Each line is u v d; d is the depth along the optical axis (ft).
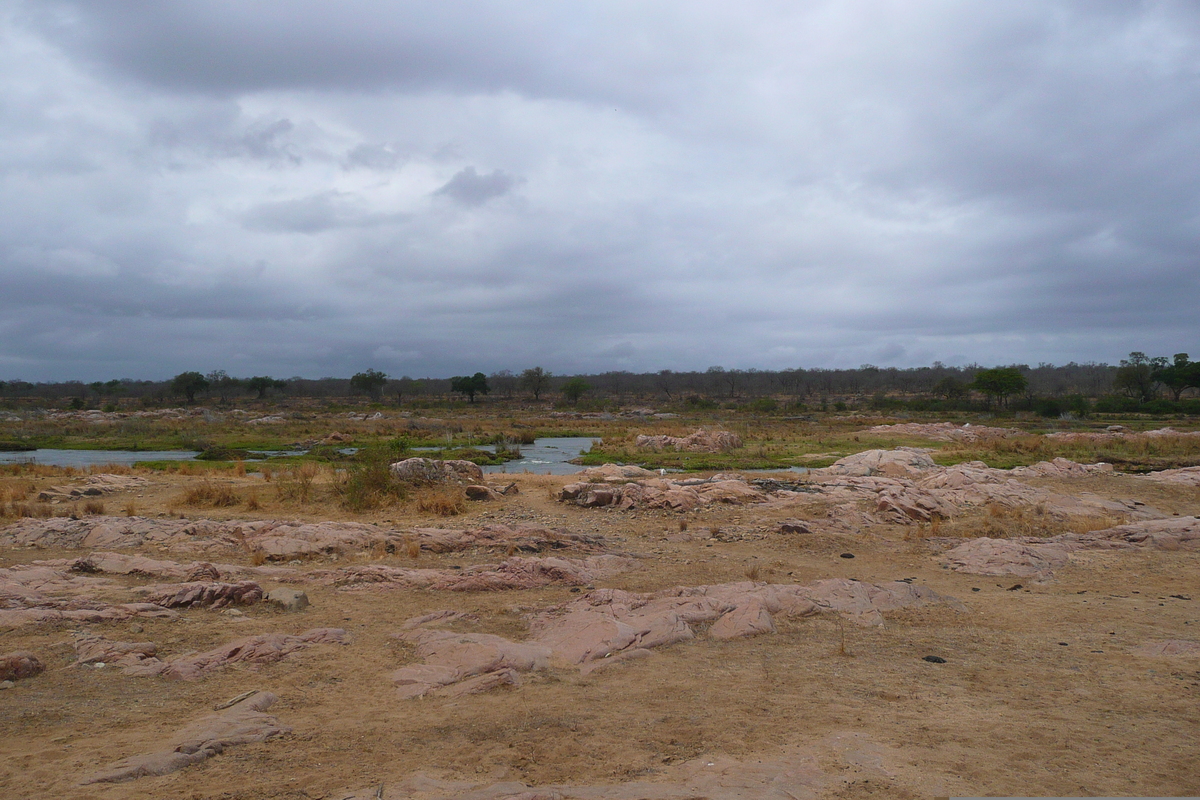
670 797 13.87
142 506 56.24
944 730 18.20
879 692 21.30
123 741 16.97
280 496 60.08
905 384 418.92
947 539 48.26
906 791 14.51
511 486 65.26
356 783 14.93
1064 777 15.28
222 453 109.40
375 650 24.97
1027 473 81.71
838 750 16.75
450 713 19.48
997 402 268.00
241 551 40.63
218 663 23.04
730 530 49.52
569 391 340.39
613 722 18.84
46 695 20.07
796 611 30.17
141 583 33.40
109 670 22.20
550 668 23.43
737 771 15.49
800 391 446.60
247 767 15.72
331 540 41.65
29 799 13.84
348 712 19.51
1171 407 235.61
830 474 83.51
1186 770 15.67
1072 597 34.37
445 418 241.76
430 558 40.55
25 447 126.00
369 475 58.95
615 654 24.45
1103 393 367.25
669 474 86.94
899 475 82.48
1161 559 42.24
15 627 25.50
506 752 16.80
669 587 35.42
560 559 37.86
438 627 27.63
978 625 29.32
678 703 20.35
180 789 14.48
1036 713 19.47
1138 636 27.66
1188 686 21.63
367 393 418.92
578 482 66.85
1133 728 18.31
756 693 21.22
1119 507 60.44
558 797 13.91
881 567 41.32
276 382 386.32
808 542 46.39
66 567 35.29
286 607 29.91
